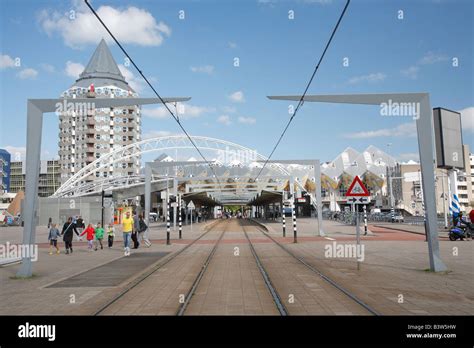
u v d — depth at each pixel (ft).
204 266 49.29
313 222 202.39
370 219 207.72
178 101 45.34
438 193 249.55
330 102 44.80
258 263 51.31
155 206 359.66
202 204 297.12
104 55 368.48
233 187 173.47
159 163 102.22
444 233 104.88
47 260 58.95
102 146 332.39
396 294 31.35
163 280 39.42
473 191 317.63
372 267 46.34
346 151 329.52
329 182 329.31
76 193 276.62
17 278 41.81
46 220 181.06
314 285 35.47
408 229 126.52
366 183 326.03
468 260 51.26
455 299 29.48
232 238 101.65
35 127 44.04
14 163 438.81
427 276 39.70
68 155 341.62
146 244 82.33
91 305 28.91
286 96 45.29
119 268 48.62
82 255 66.13
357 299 29.60
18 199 300.81
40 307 28.45
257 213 386.32
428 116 43.52
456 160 107.96
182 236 112.57
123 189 271.08
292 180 112.16
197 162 105.81
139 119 362.94
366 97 44.42
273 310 26.81
